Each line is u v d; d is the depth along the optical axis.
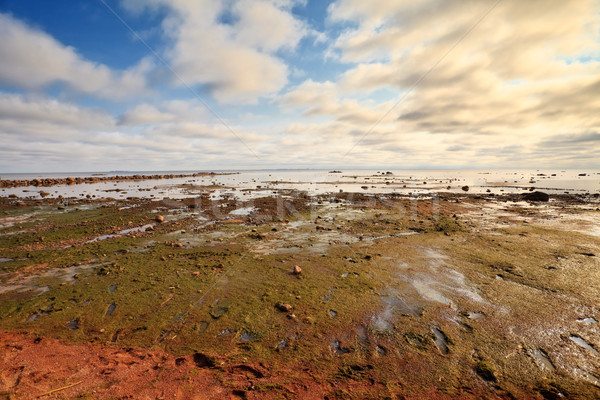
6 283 6.62
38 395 3.40
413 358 4.16
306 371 3.92
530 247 9.11
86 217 14.23
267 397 3.45
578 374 3.81
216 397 3.45
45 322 5.05
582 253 8.46
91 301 5.80
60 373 3.80
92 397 3.41
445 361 4.09
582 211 15.41
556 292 6.08
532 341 4.50
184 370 3.93
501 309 5.45
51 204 18.33
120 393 3.48
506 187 29.38
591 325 4.90
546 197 19.64
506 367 3.95
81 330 4.83
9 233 11.11
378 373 3.88
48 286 6.48
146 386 3.61
